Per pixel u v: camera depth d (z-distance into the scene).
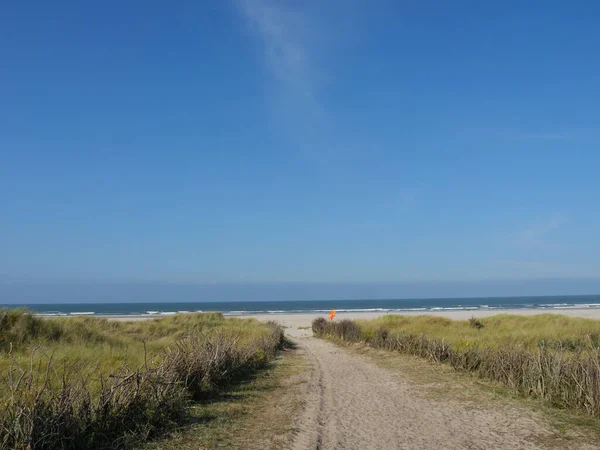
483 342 18.47
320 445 7.26
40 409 6.21
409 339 19.55
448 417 9.06
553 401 9.75
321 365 17.62
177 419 8.29
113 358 12.95
